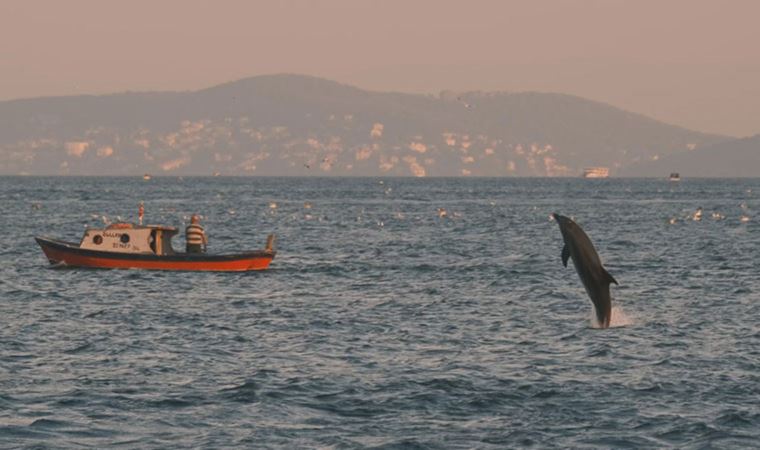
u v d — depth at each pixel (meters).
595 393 77.81
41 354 92.44
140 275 156.00
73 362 89.06
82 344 97.50
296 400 76.00
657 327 106.38
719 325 107.81
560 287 143.00
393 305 125.38
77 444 65.38
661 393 77.75
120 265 163.00
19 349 94.69
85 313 118.00
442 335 103.19
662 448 65.06
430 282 150.62
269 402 75.31
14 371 84.94
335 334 104.00
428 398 76.44
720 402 75.12
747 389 78.94
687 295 133.88
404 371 85.56
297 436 67.31
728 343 97.31
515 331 105.25
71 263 164.12
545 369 86.06
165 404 74.62
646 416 71.56
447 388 79.38
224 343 98.75
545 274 161.12
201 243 167.12
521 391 78.44
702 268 171.25
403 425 69.81
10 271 161.25
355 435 67.56
